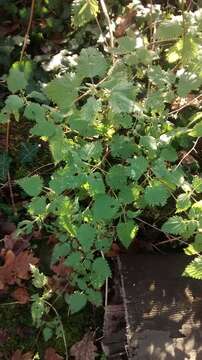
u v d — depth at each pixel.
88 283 0.69
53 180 0.58
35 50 0.87
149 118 0.62
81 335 0.70
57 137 0.57
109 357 0.66
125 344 0.67
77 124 0.57
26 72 0.77
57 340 0.69
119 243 0.73
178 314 0.65
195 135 0.58
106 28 0.85
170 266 0.70
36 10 0.88
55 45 0.86
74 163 0.57
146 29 0.82
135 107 0.54
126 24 0.85
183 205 0.58
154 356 0.61
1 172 0.77
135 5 0.88
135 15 0.86
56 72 0.82
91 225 0.62
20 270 0.71
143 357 0.61
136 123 0.62
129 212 0.62
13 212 0.76
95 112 0.55
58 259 0.71
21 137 0.80
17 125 0.81
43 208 0.60
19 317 0.71
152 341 0.62
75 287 0.71
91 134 0.58
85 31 0.86
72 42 0.85
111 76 0.58
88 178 0.57
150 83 0.70
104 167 0.65
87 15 0.66
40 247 0.75
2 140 0.80
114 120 0.59
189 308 0.66
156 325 0.64
